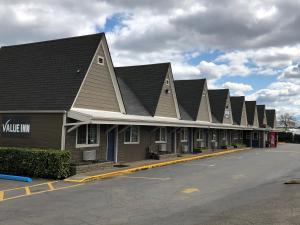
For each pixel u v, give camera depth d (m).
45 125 18.88
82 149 19.55
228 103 46.81
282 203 11.66
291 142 77.44
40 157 17.02
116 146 22.52
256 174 19.84
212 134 40.72
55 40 22.67
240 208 11.08
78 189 14.43
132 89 29.75
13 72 22.30
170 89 30.47
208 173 19.91
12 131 19.80
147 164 22.73
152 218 10.01
